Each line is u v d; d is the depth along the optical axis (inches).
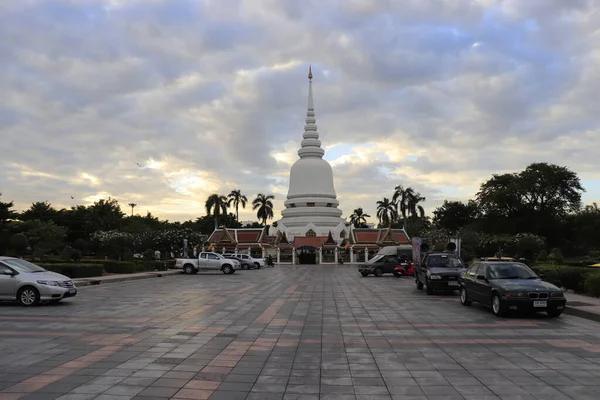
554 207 2992.1
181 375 341.4
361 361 386.0
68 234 3056.1
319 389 311.9
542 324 567.8
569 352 416.8
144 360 384.2
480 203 3127.5
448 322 585.9
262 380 331.6
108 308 708.0
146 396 293.6
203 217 4554.6
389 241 3302.2
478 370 357.4
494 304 639.1
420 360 389.1
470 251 2426.2
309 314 656.4
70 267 1315.2
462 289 774.5
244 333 507.5
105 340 463.8
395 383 324.8
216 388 312.2
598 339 474.9
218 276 1652.3
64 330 517.3
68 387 309.7
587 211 2915.8
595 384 322.3
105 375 338.6
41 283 725.9
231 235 3393.2
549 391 307.3
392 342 462.0
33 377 332.5
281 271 2079.2
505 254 2332.7
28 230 2295.8
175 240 2576.3
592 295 836.6
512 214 3078.2
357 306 750.5
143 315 636.7
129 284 1231.5
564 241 3019.2
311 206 3486.7
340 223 3400.6
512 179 3031.5
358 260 3297.2
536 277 671.1
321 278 1531.7
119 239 2192.4
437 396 297.6
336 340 471.8
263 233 3405.5
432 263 1003.9
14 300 780.6
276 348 433.7
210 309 703.7
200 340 467.5
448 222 3799.2
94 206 3061.0
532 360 387.9
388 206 4365.2
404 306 753.0
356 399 292.7
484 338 481.4
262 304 772.0
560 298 604.4
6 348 425.7
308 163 3553.2
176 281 1362.0
